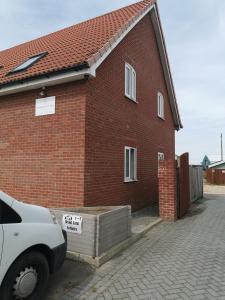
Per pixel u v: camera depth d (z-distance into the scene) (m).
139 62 11.77
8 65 10.80
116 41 8.80
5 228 3.50
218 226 8.73
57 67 7.77
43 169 8.19
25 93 8.72
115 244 6.11
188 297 4.05
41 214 4.16
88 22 12.23
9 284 3.49
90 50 8.09
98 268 5.11
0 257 3.37
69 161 7.77
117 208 6.63
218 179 32.03
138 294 4.14
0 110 9.24
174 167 9.63
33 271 3.80
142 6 11.82
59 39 11.22
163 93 15.12
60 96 8.05
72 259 5.42
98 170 8.25
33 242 3.79
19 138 8.73
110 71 9.19
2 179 9.00
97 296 4.08
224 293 4.18
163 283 4.50
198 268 5.14
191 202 14.20
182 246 6.51
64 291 4.22
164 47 14.16
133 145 10.85
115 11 12.38
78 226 5.50
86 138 7.66
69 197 7.70
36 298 3.85
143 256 5.79
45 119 8.25
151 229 8.22
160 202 9.71
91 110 7.96
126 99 10.38
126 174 10.45
